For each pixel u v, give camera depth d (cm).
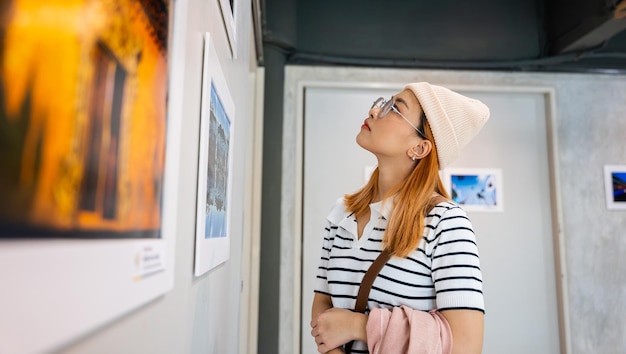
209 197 75
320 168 240
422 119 101
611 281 237
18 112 22
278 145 231
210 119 75
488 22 252
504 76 250
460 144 102
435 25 250
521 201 242
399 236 90
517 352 231
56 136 25
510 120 248
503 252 238
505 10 253
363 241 97
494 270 236
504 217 240
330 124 244
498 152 245
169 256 48
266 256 223
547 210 243
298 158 235
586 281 236
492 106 249
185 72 58
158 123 44
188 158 61
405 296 87
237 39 121
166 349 52
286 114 239
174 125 50
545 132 249
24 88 22
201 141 69
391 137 101
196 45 65
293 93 241
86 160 28
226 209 101
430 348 76
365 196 108
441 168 104
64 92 26
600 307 234
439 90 102
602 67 249
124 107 35
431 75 248
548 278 237
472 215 239
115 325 36
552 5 248
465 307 79
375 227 96
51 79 24
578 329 232
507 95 250
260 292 221
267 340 218
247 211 220
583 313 233
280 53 238
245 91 148
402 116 101
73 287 27
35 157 23
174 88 50
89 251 29
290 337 225
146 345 44
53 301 24
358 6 250
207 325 82
